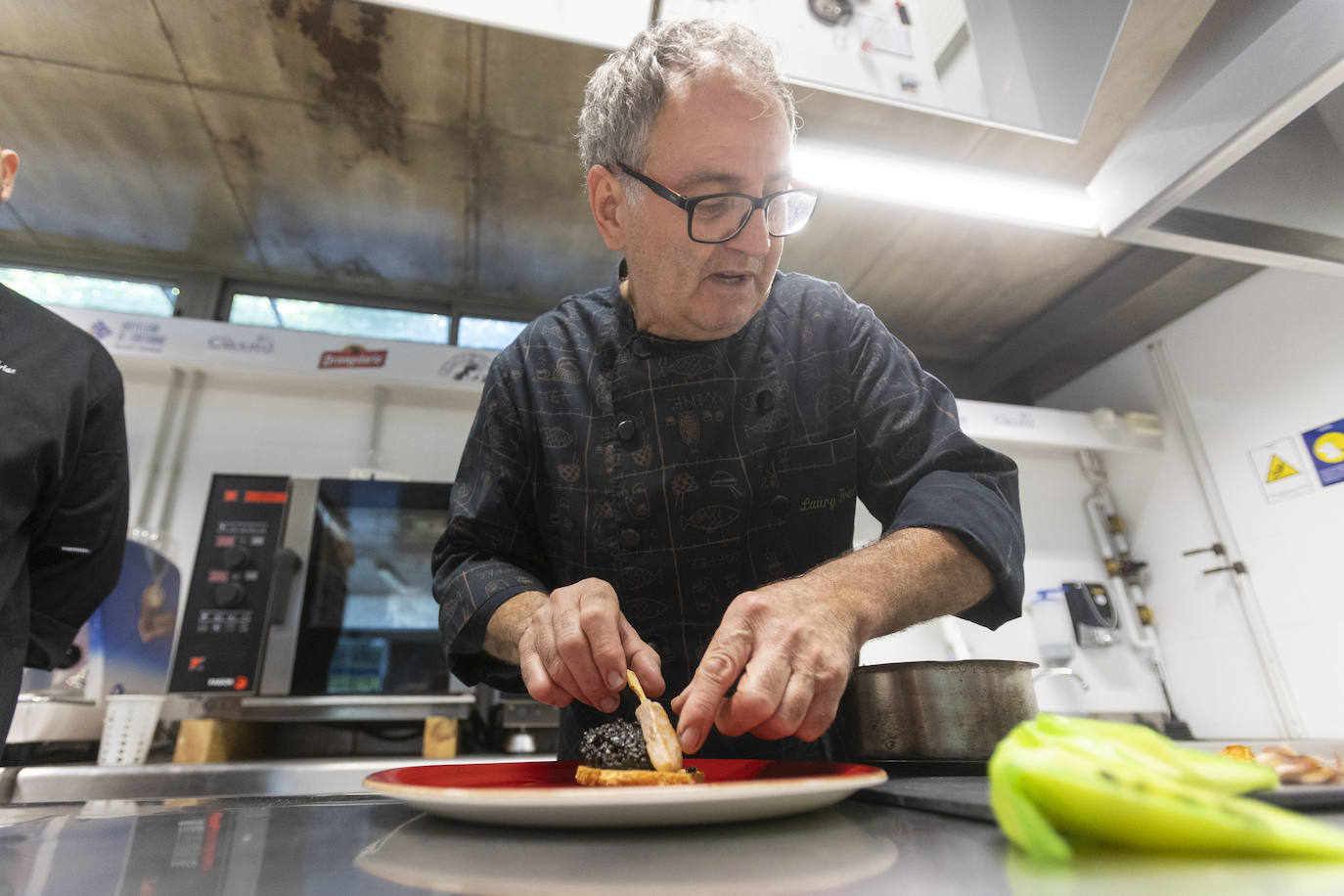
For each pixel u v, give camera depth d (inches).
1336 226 57.7
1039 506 116.3
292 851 15.9
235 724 66.4
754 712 19.8
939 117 76.6
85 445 49.2
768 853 14.5
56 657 52.5
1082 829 13.1
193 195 92.7
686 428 37.6
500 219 97.4
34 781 49.5
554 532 39.6
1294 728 92.4
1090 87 57.5
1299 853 11.8
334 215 96.5
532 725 71.1
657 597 37.3
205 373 92.0
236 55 73.5
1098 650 107.5
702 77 31.2
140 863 14.7
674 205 31.7
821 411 38.6
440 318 116.6
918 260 104.3
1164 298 105.4
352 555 72.0
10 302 46.9
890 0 53.5
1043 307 117.0
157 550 82.3
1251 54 50.2
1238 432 101.0
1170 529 110.0
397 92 77.9
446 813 17.9
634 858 14.3
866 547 28.1
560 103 79.3
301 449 95.1
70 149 85.4
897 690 30.4
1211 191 61.4
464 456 41.9
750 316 35.5
